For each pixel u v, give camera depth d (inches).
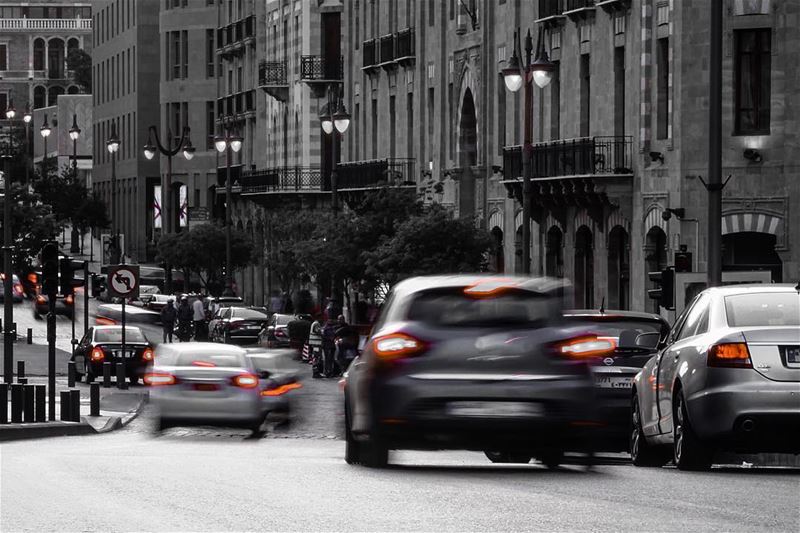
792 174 2181.3
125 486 781.3
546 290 864.9
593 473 865.5
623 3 2359.7
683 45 2219.5
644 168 2324.1
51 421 1672.0
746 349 864.9
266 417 1563.7
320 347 2709.2
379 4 3575.3
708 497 718.5
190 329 3526.1
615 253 2442.2
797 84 2172.7
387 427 845.2
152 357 2536.9
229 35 5354.3
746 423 857.5
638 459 1011.9
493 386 843.4
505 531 601.6
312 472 853.8
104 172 7386.8
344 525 621.6
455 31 3070.9
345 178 3690.9
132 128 6845.5
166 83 6368.1
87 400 2188.7
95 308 4426.7
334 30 4293.8
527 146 1913.1
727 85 2202.3
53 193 6550.2
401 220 2859.3
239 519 642.8
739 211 2202.3
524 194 1911.9
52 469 895.7
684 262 1668.3
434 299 860.0
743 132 2209.6
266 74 4549.7
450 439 847.7
